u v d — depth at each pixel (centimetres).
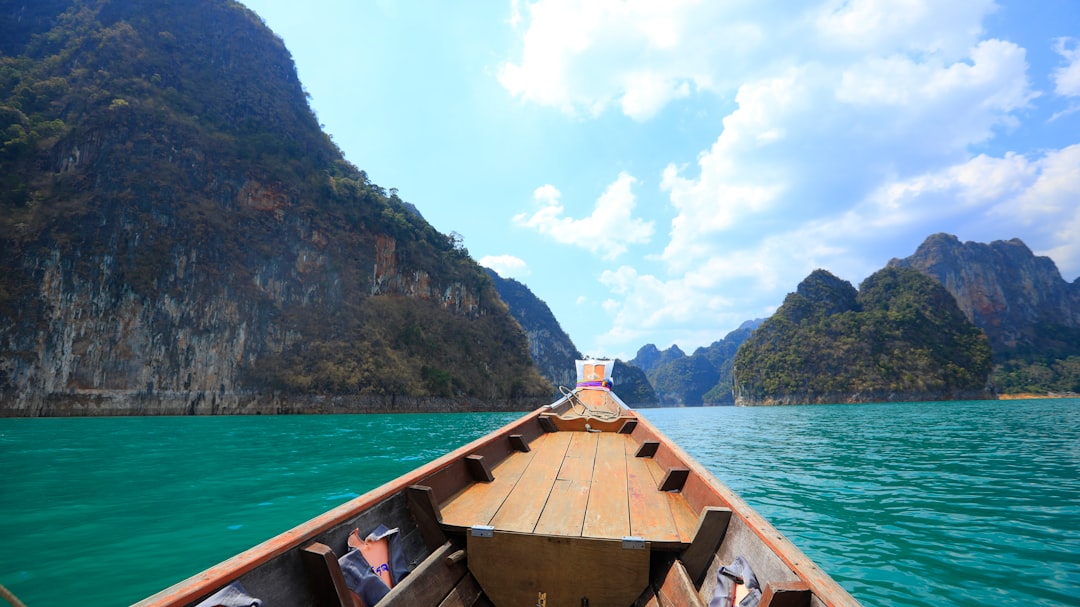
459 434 2548
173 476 1155
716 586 303
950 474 1234
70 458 1494
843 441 2170
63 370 5906
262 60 10150
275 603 243
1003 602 506
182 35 9250
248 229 7856
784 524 786
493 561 348
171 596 193
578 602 336
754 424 3756
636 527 371
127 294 6431
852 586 548
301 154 9231
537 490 456
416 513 375
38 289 5984
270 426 3316
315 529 276
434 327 9781
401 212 11106
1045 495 977
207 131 8188
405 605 276
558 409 856
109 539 673
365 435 2475
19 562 590
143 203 6894
